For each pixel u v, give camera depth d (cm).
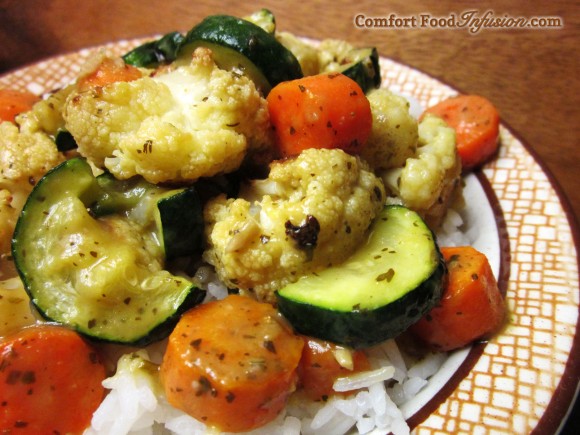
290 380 11
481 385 12
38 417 11
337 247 12
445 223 16
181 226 12
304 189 12
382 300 11
